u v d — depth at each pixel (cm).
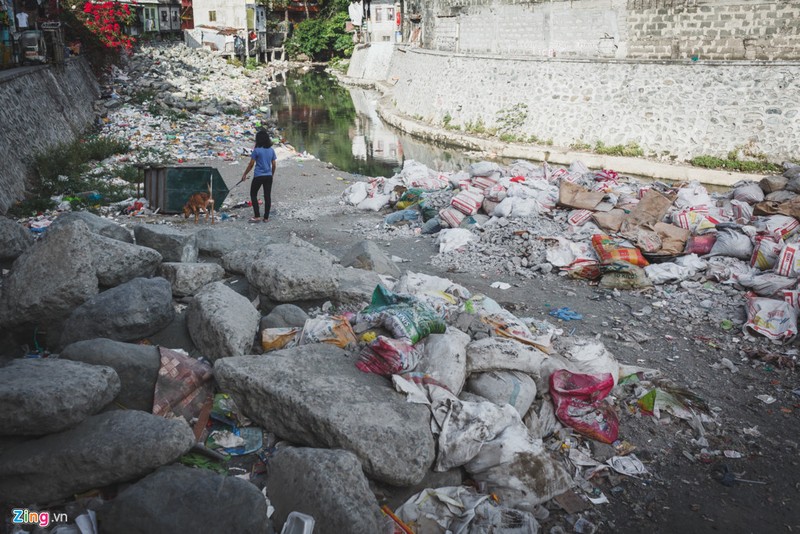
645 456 488
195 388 481
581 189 1053
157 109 2381
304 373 461
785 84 1895
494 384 490
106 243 602
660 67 2109
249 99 3216
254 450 445
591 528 411
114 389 427
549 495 430
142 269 622
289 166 1745
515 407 484
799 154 1878
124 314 529
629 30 2272
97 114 2223
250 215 1246
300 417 425
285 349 503
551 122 2338
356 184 1357
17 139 1394
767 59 1995
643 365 619
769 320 680
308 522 344
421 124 2786
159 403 459
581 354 557
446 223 1098
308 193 1445
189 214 1182
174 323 571
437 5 3148
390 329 520
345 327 546
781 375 604
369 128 2866
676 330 700
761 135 1938
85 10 3061
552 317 730
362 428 407
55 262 552
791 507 438
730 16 2044
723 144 1998
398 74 3822
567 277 864
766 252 805
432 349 498
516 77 2459
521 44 2583
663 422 526
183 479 361
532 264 901
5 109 1397
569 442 495
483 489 428
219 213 1253
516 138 2406
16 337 547
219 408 480
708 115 2020
